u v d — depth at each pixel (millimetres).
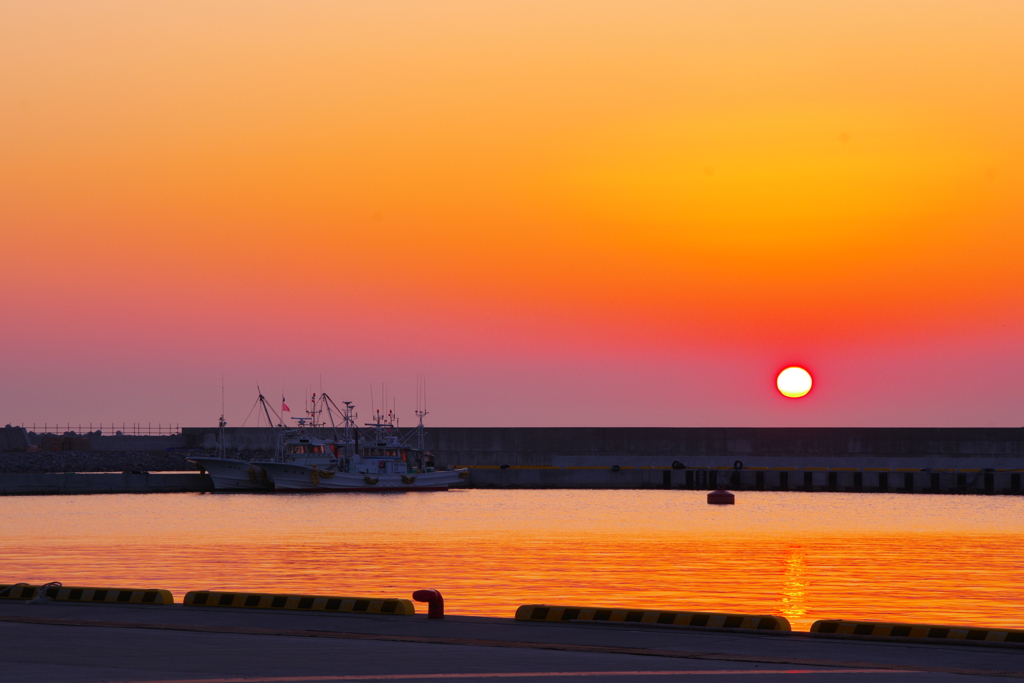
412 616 31125
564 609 30578
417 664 23453
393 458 175500
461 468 191250
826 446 196375
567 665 23562
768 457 193125
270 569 66438
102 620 30172
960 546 86188
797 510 135875
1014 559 75375
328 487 165625
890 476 179500
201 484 170125
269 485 164875
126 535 94250
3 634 27578
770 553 79250
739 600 52531
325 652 25062
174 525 106938
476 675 22062
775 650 25828
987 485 175125
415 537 92938
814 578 62719
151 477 168375
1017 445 191375
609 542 88312
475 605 49500
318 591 54688
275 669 22609
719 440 199375
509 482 187750
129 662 23375
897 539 93000
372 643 26672
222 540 89000
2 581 58875
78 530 99688
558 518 119375
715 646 26391
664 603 51000
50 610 32375
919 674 22750
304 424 174750
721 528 105312
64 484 165625
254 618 30656
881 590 56938
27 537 91625
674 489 186250
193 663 23297
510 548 82562
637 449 199875
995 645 26172
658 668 23250
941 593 55750
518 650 25734
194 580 60094
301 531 99500
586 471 188625
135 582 58875
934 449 193250
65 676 21516
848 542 89438
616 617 30016
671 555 77250
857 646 26406
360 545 84812
